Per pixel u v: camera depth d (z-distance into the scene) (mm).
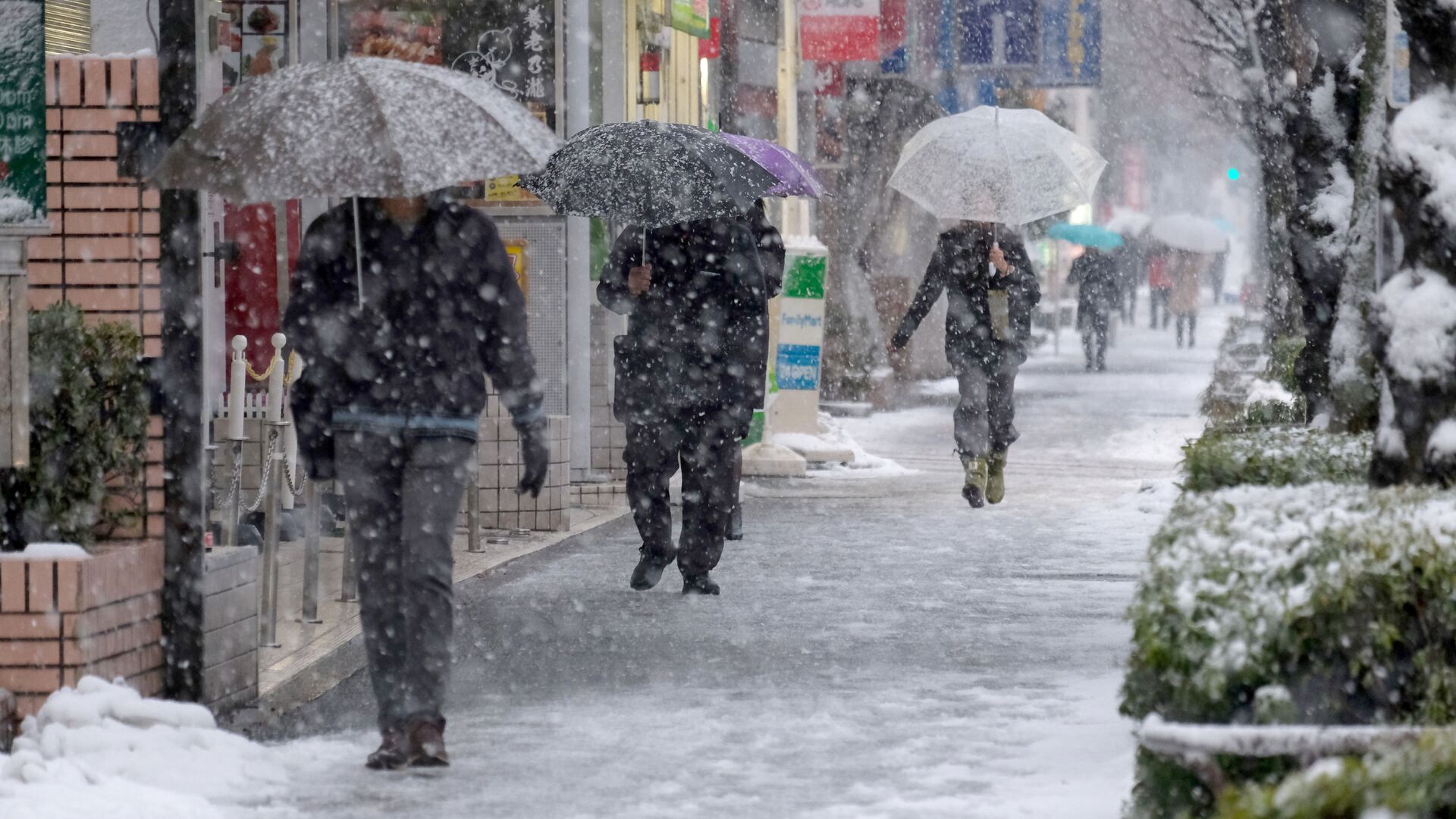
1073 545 29328
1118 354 101125
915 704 17172
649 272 23078
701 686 18094
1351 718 10297
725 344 23297
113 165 15914
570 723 16328
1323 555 10500
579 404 36375
